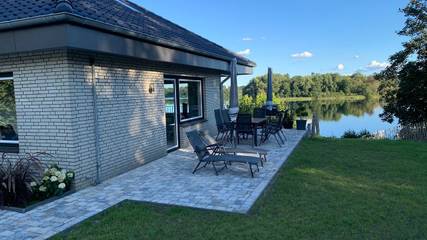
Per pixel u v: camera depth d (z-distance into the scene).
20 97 6.62
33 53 6.39
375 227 4.54
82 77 6.59
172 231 4.49
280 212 5.11
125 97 8.02
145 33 7.29
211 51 11.26
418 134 16.64
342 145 11.48
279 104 20.53
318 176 7.25
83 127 6.64
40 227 4.74
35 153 6.62
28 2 6.39
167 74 10.16
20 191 5.76
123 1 12.61
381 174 7.43
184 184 6.77
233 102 12.14
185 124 11.48
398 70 26.50
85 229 4.62
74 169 6.43
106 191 6.43
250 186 6.52
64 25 5.25
